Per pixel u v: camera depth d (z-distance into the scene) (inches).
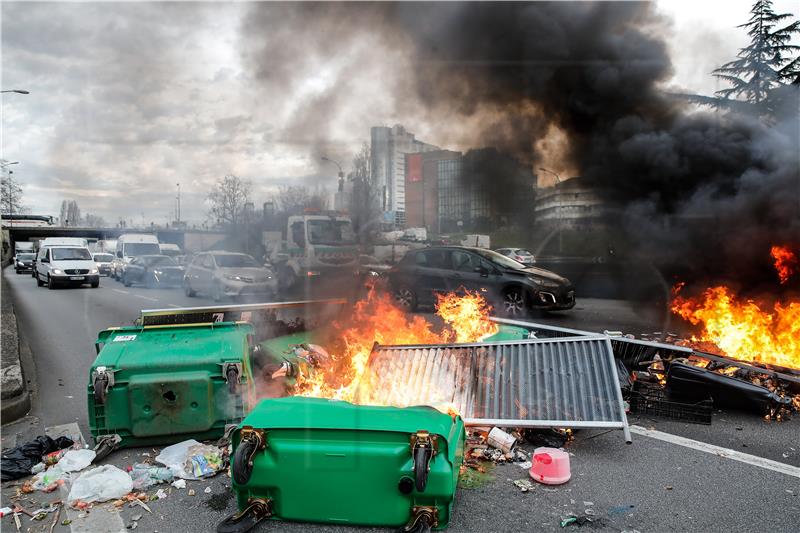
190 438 165.5
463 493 134.4
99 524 121.9
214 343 173.0
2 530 119.4
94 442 170.1
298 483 116.7
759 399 190.9
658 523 119.8
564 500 130.7
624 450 163.0
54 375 271.3
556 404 167.5
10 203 1961.1
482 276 436.1
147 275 859.4
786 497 132.2
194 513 126.9
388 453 113.5
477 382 183.8
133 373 162.2
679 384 201.9
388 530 115.5
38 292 770.8
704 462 153.9
